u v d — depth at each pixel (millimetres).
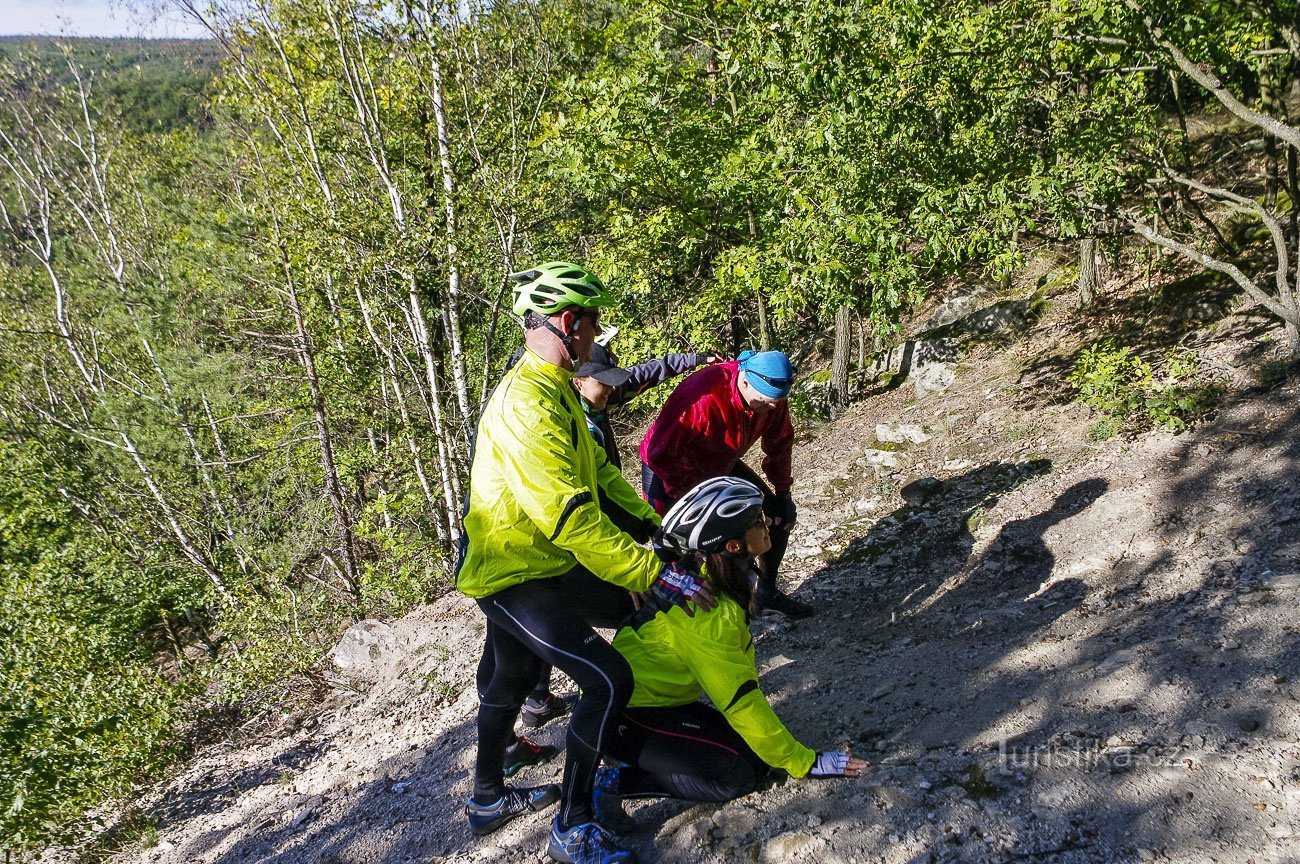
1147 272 9094
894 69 6191
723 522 2727
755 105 9047
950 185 6234
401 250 11539
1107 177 5949
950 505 5902
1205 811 2439
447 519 13078
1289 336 6016
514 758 3703
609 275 9805
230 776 5488
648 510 3254
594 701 2727
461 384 12227
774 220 8359
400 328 13516
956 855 2518
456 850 3291
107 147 19938
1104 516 4949
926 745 3162
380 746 4980
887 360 11820
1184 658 3223
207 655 15016
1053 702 3199
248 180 15375
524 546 2787
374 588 10633
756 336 13633
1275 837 2281
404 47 12586
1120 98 6648
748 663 2816
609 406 4078
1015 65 6273
